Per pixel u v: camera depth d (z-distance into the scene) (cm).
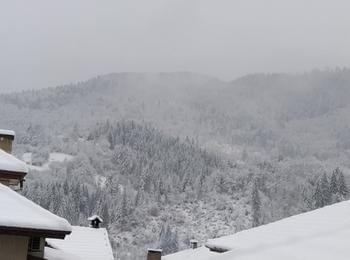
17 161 1634
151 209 18050
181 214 18325
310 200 12625
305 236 812
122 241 15262
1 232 1182
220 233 17050
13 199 1309
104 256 2745
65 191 15675
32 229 1197
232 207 18450
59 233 1221
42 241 1305
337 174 12006
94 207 15775
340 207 1170
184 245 15825
